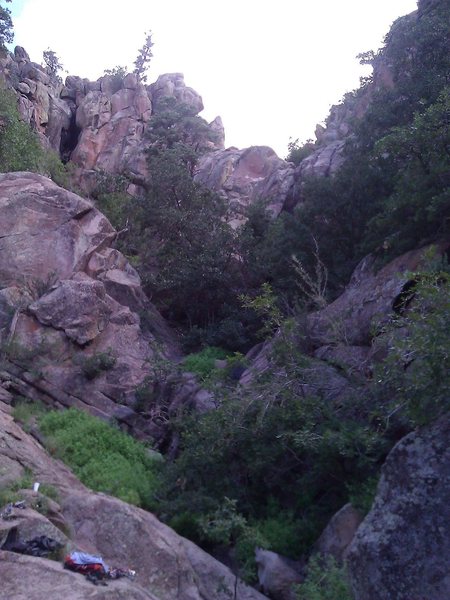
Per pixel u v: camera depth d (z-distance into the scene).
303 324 15.42
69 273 20.22
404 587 7.10
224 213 27.31
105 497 11.15
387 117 22.42
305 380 12.88
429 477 7.46
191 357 19.39
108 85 48.25
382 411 11.49
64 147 44.88
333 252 21.55
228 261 24.81
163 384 17.39
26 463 12.09
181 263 24.97
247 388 13.02
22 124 30.64
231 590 10.13
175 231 26.98
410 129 15.74
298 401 12.18
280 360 13.06
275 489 12.56
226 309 23.94
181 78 52.31
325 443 11.25
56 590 8.02
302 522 11.45
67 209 21.20
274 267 22.70
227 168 38.06
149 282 24.77
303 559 10.90
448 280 9.30
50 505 10.45
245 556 10.83
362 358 13.77
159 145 41.41
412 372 8.48
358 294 16.09
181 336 24.05
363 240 19.70
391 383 9.91
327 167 30.12
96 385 17.19
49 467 12.62
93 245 21.25
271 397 12.44
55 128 43.12
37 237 20.44
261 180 36.03
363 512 10.32
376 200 21.05
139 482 13.26
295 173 31.75
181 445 14.72
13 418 14.58
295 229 22.03
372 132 23.00
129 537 10.34
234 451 12.66
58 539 9.27
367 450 10.79
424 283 9.33
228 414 12.50
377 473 10.83
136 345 18.88
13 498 10.33
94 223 21.75
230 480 12.52
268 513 12.10
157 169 28.80
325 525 11.40
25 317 18.16
